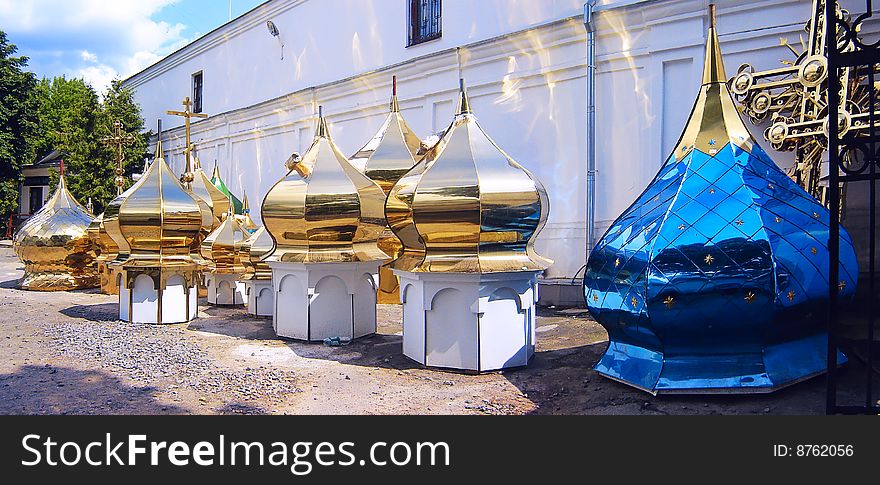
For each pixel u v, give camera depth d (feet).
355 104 52.80
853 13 27.37
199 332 28.78
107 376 20.66
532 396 18.49
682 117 32.60
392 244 33.60
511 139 39.91
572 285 35.47
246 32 70.13
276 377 20.66
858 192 21.18
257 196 66.80
